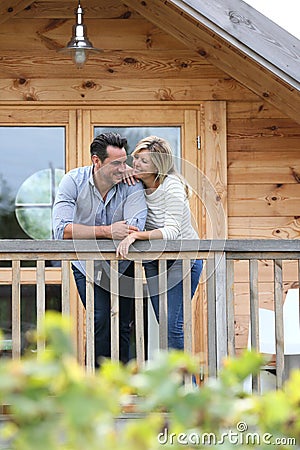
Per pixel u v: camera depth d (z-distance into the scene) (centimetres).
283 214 1769
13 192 1733
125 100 1755
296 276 1759
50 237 1734
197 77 1764
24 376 440
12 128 1742
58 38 1748
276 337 1361
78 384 439
